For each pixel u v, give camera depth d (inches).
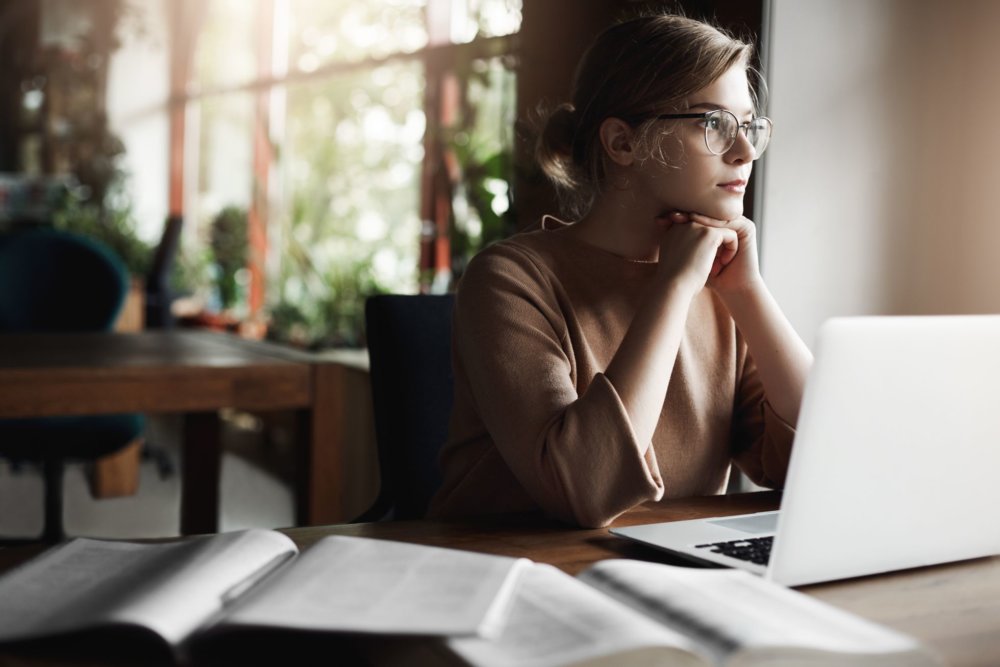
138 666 27.5
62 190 302.8
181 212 315.0
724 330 57.7
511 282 50.1
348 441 124.7
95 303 132.6
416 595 29.0
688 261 47.8
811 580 34.9
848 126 81.6
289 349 105.4
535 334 48.0
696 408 55.4
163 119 319.0
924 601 34.5
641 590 30.9
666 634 26.5
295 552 35.6
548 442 43.2
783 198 79.6
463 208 152.6
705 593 30.7
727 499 50.6
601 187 54.1
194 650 28.0
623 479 42.6
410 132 190.2
